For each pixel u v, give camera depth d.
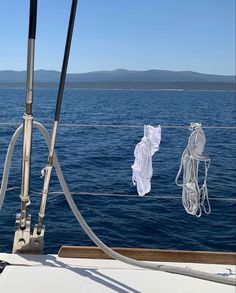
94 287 2.01
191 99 68.50
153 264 2.21
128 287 2.02
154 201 6.48
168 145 12.98
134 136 16.33
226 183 7.71
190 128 2.59
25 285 2.00
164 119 26.88
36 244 2.44
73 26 1.87
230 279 2.05
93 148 13.02
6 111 28.66
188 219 5.72
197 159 2.49
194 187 2.53
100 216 5.83
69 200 2.41
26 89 2.00
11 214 5.60
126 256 2.43
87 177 8.53
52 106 36.59
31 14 1.85
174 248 4.90
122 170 9.38
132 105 44.81
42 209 2.39
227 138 15.48
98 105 43.50
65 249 2.42
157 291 1.99
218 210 6.04
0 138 12.73
